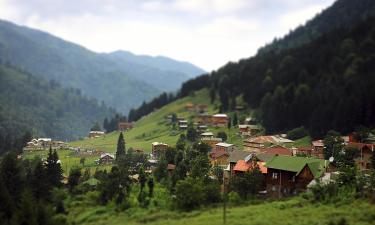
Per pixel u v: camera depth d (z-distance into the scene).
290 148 161.00
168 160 140.00
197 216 81.38
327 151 140.50
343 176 83.56
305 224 67.06
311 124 190.50
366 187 81.62
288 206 80.06
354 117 178.25
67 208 98.31
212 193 91.38
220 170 115.50
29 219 72.69
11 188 98.19
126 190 103.44
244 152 118.31
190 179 92.31
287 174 95.75
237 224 70.00
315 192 82.56
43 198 97.81
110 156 175.50
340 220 66.00
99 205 98.75
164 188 106.44
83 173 142.75
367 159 125.75
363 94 184.00
